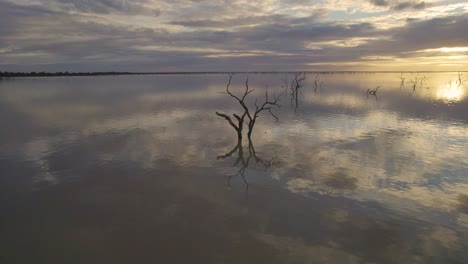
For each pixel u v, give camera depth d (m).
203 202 13.35
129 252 9.76
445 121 31.11
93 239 10.48
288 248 9.99
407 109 39.84
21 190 14.41
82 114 36.56
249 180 15.88
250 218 11.94
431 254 9.67
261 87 95.06
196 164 18.38
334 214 12.21
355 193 14.16
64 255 9.61
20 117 34.62
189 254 9.66
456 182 15.24
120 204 13.09
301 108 41.97
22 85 102.69
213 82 135.62
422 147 21.48
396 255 9.63
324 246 10.11
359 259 9.46
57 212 12.34
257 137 25.22
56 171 16.94
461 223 11.48
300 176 16.36
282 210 12.59
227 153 20.69
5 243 10.24
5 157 19.30
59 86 97.00
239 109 41.41
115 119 33.16
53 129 27.92
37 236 10.66
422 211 12.40
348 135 25.28
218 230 11.06
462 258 9.46
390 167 17.50
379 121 31.42
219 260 9.37
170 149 21.48
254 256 9.58
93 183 15.30
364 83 118.44
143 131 27.16
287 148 21.75
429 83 117.88
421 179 15.70
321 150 21.03
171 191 14.47
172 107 43.19
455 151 20.44
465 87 91.50
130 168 17.53
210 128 28.80
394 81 139.38
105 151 20.78
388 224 11.43
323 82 129.50
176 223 11.55
